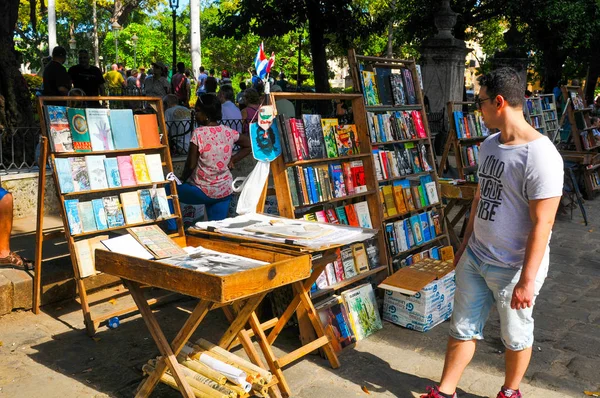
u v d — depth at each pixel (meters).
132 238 3.43
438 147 12.58
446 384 3.26
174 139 8.59
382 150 5.36
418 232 5.45
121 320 4.53
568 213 8.98
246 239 3.57
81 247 4.25
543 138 2.88
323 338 3.80
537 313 4.97
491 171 3.03
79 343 4.11
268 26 15.44
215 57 43.72
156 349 4.06
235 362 3.27
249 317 3.50
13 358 3.83
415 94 5.81
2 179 6.73
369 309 4.46
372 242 4.95
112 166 4.48
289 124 4.25
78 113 4.37
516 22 21.23
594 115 13.84
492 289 3.13
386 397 3.51
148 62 44.75
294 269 3.10
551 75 24.25
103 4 46.19
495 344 4.32
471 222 3.39
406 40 24.14
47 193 7.15
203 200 5.02
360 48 29.73
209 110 4.98
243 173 9.47
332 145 4.69
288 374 3.74
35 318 4.48
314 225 3.80
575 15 20.03
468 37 29.98
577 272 6.15
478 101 3.06
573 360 4.09
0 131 6.96
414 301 4.50
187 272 2.83
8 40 7.89
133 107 11.27
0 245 4.71
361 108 4.96
